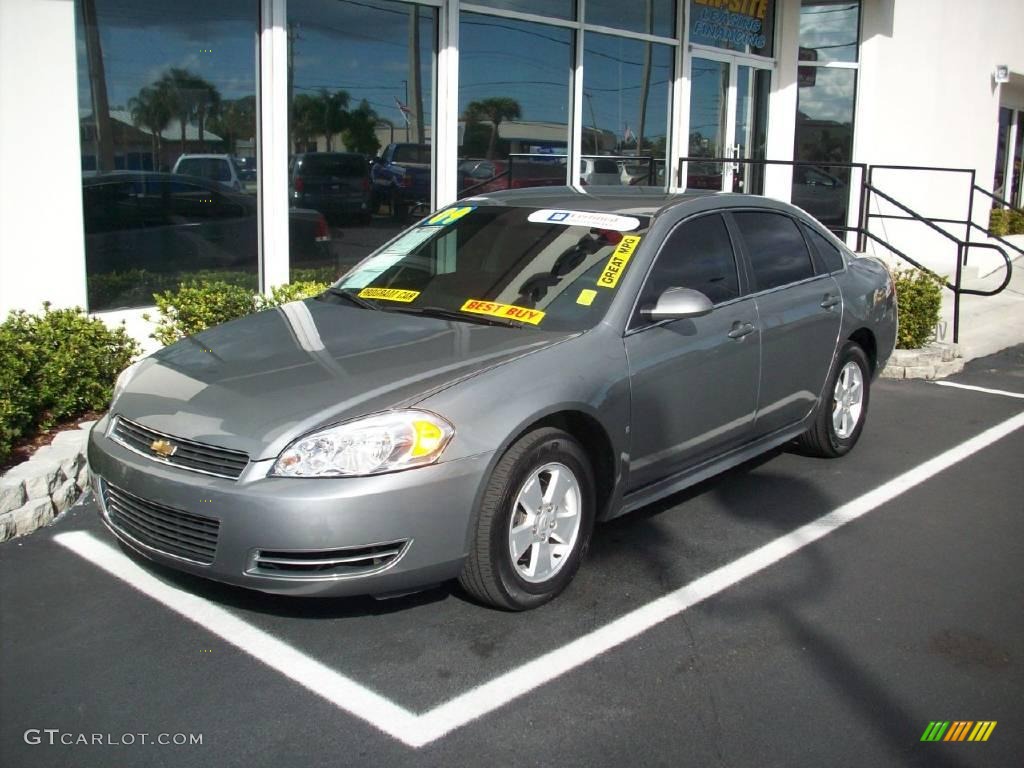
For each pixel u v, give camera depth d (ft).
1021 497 18.47
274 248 26.73
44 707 11.26
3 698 11.42
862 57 43.73
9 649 12.44
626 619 13.43
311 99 27.37
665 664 12.33
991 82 49.21
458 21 30.32
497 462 12.64
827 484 18.95
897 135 44.27
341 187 28.40
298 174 27.37
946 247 46.91
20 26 20.99
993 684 12.05
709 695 11.69
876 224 44.65
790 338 17.81
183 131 24.85
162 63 24.23
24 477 16.22
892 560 15.55
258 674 11.98
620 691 11.73
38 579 14.33
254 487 11.74
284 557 11.78
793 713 11.36
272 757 10.44
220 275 26.12
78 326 20.25
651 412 14.85
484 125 32.01
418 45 29.55
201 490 11.98
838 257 20.20
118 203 23.94
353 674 12.00
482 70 31.60
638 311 14.99
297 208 27.50
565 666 12.24
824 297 18.89
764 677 12.09
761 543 16.08
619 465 14.40
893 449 21.30
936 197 45.88
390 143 29.40
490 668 12.16
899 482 19.16
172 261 25.13
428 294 16.16
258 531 11.66
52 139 21.76
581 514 13.82
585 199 17.62
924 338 29.45
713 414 16.22
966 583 14.76
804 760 10.53
